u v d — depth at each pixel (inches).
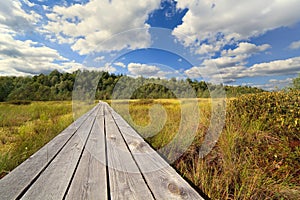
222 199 68.5
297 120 104.4
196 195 43.7
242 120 131.6
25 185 48.6
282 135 108.2
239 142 108.2
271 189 73.1
